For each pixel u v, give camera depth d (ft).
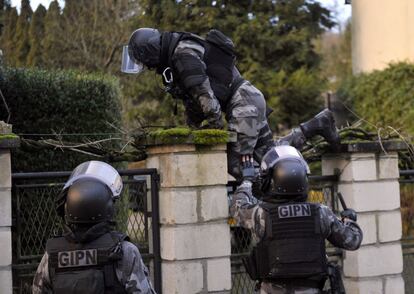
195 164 32.81
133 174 32.89
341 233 26.45
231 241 36.14
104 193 20.76
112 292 20.03
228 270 33.40
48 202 32.22
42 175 31.30
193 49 33.12
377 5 97.71
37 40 124.26
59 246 20.34
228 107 34.65
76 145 34.32
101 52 115.96
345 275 38.34
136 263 20.35
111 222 21.09
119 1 116.67
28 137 52.85
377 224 38.34
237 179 34.55
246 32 101.86
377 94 87.10
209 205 33.12
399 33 94.63
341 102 90.27
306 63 106.52
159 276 33.19
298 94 102.83
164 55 33.24
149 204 34.06
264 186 26.86
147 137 33.37
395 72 85.71
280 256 25.46
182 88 33.76
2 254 28.78
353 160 37.78
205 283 32.91
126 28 114.32
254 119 34.19
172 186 32.45
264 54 104.22
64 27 117.50
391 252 38.65
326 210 26.40
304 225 25.73
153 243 33.27
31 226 32.19
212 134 32.65
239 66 102.73
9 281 28.86
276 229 25.68
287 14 105.70
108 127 56.59
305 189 26.22
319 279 25.73
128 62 34.04
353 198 37.76
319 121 36.63
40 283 20.62
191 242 32.65
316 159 39.63
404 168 43.34
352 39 104.99
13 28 131.85
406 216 50.19
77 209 20.27
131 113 98.58
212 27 101.96
